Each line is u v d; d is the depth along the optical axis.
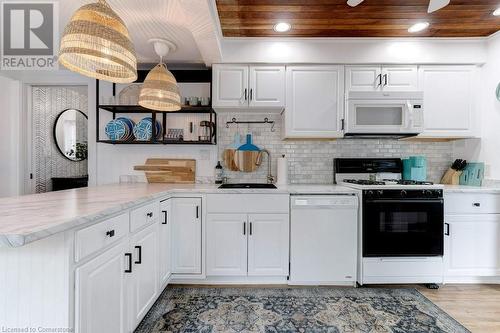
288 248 2.39
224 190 2.38
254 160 2.96
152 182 2.97
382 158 2.97
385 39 2.61
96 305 1.19
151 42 2.40
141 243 1.70
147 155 3.03
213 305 2.06
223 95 2.67
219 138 3.00
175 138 2.86
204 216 2.39
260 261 2.39
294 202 2.36
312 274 2.38
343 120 2.67
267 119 3.00
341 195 2.39
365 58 2.63
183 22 2.07
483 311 2.00
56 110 4.07
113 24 1.36
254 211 2.38
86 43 1.31
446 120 2.69
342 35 2.55
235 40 2.60
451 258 2.40
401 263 2.37
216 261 2.40
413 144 3.03
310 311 1.99
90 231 1.14
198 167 3.01
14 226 0.90
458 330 1.76
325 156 3.01
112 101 2.79
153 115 2.74
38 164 3.79
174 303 2.09
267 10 2.10
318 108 2.68
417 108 2.59
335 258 2.38
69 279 1.01
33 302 1.00
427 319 1.89
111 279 1.33
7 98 3.01
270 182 2.94
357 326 1.80
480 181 2.67
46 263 0.99
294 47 2.62
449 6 2.05
